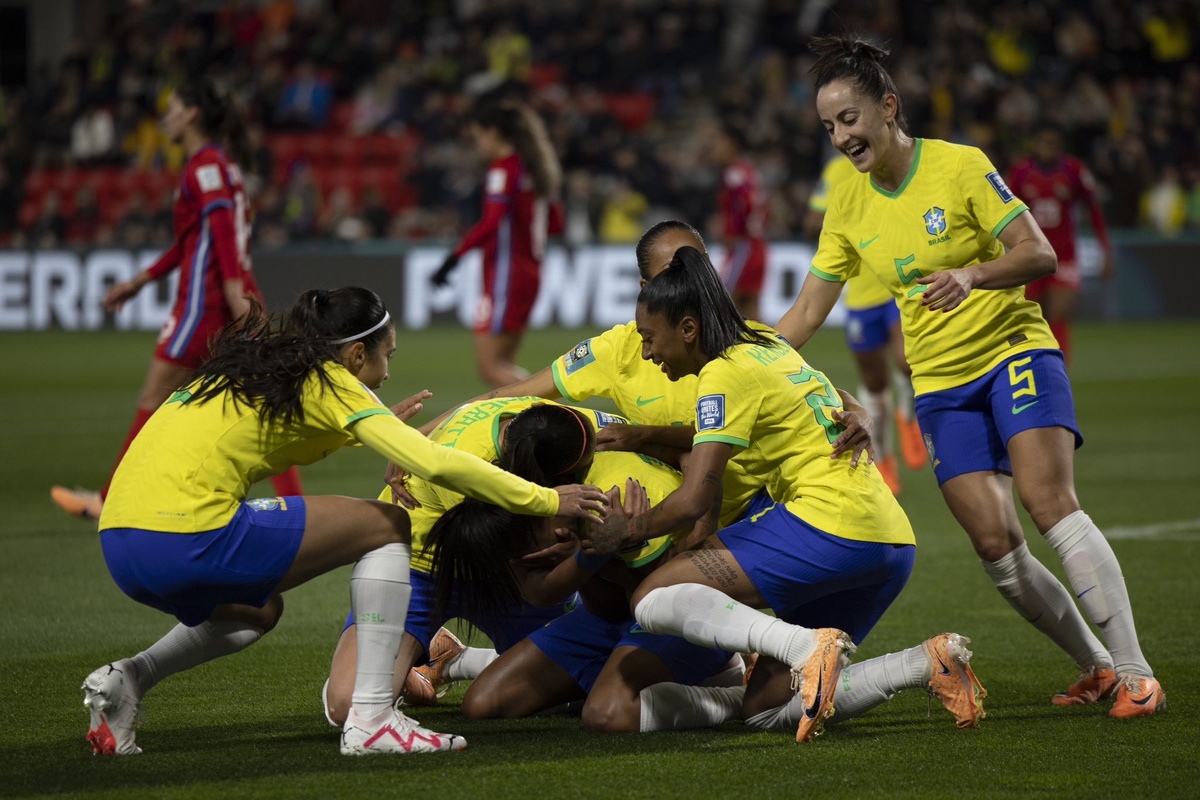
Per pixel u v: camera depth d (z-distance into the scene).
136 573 12.40
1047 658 16.61
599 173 77.88
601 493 13.05
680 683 13.78
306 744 13.02
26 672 16.02
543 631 14.54
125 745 12.64
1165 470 30.88
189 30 91.25
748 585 13.55
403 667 14.27
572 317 72.00
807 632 12.75
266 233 76.75
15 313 75.38
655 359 13.98
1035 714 14.09
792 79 82.75
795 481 13.85
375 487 29.44
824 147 75.44
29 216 84.12
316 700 14.84
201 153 22.31
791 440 13.81
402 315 72.75
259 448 12.53
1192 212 74.56
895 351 28.33
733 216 47.06
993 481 14.80
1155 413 41.09
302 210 77.38
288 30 90.62
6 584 20.88
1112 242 71.19
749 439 13.56
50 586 20.77
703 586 13.36
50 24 100.88
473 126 32.81
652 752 12.70
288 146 83.94
